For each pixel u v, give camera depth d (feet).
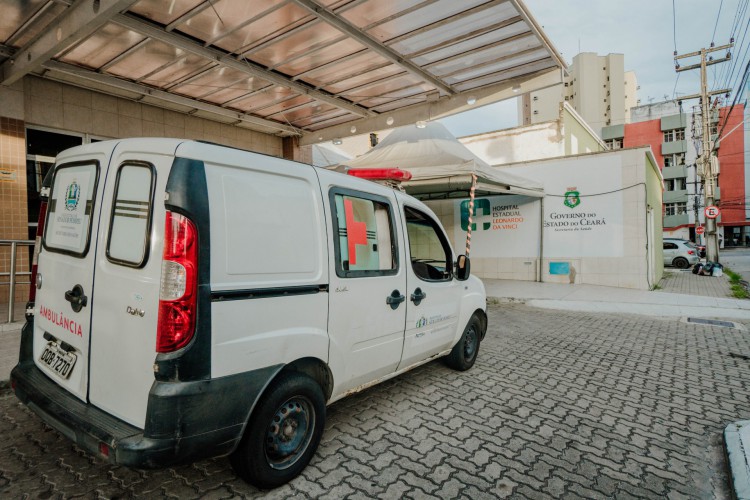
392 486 8.59
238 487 8.35
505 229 43.55
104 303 7.46
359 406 12.60
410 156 27.91
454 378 15.23
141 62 20.76
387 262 11.28
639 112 159.02
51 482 8.31
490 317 27.07
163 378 6.56
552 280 41.19
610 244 38.68
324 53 20.54
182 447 6.59
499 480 8.96
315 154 39.73
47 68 20.39
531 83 23.63
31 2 15.57
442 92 25.59
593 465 9.73
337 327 9.50
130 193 7.43
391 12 17.19
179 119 28.40
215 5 16.30
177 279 6.65
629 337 22.44
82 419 7.16
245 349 7.45
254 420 7.70
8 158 21.21
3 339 15.93
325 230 9.32
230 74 22.29
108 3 14.62
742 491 8.36
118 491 8.10
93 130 24.54
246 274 7.57
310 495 8.18
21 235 21.72
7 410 11.38
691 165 150.00
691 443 10.91
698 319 27.14
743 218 148.36
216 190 7.24
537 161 41.57
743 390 14.73
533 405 13.06
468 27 18.45
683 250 74.08
